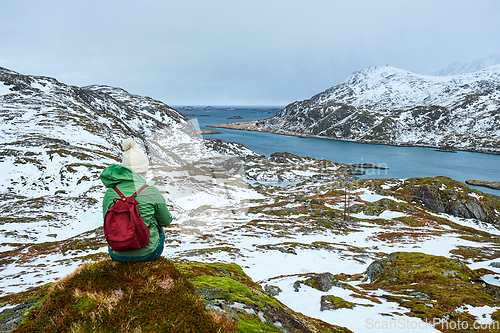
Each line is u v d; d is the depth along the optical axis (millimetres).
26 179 69812
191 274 5938
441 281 18984
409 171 167500
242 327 3406
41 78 175250
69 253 37781
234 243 44781
